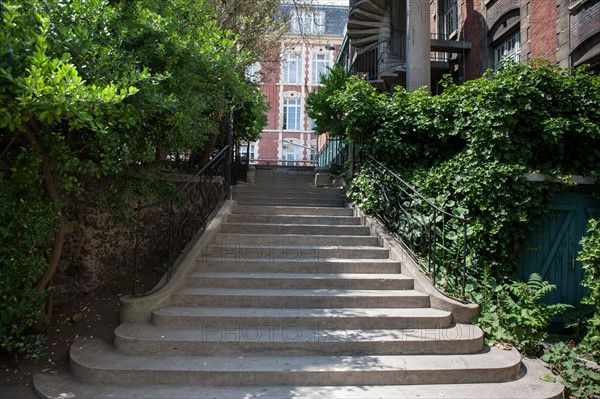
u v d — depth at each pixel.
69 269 5.55
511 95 5.89
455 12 13.45
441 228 6.22
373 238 6.56
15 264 4.01
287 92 27.83
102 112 3.67
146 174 5.54
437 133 7.04
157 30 4.93
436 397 3.71
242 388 3.77
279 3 10.14
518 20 10.02
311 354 4.24
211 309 4.79
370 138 7.51
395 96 7.73
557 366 4.39
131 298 4.78
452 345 4.41
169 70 5.16
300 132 27.86
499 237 5.87
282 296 4.97
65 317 4.93
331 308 4.98
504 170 5.80
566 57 8.19
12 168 4.12
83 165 4.52
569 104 6.26
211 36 5.91
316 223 7.20
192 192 6.86
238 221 7.12
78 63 3.95
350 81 7.93
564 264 6.10
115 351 4.23
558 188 5.97
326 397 3.63
